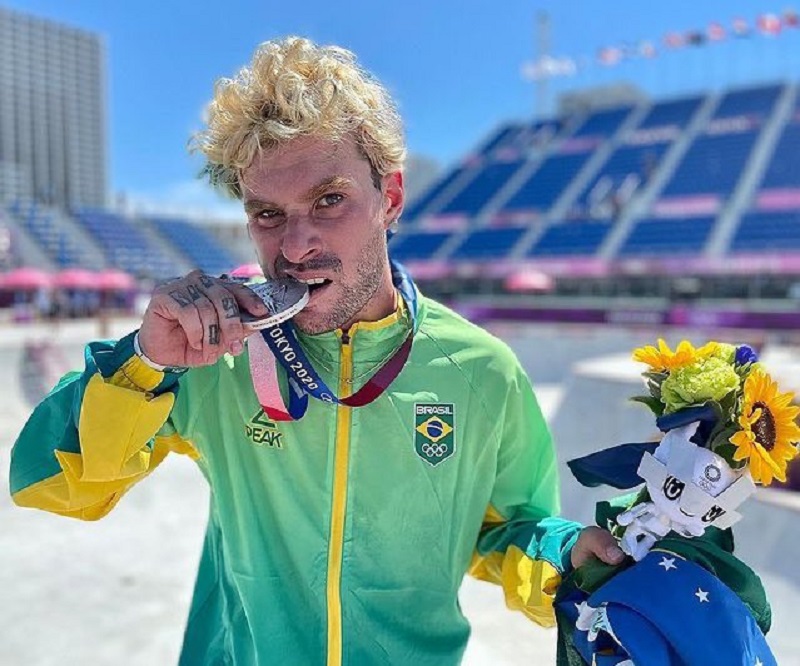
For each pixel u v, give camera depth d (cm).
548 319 2280
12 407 981
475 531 161
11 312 2912
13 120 8406
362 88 135
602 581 132
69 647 304
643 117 4484
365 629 150
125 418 121
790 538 344
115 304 3366
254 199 130
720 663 117
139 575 376
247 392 148
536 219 3756
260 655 148
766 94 4244
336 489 147
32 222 4300
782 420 122
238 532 150
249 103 130
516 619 326
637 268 2980
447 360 153
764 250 2905
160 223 4953
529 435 163
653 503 127
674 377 127
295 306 122
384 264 145
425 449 149
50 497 131
